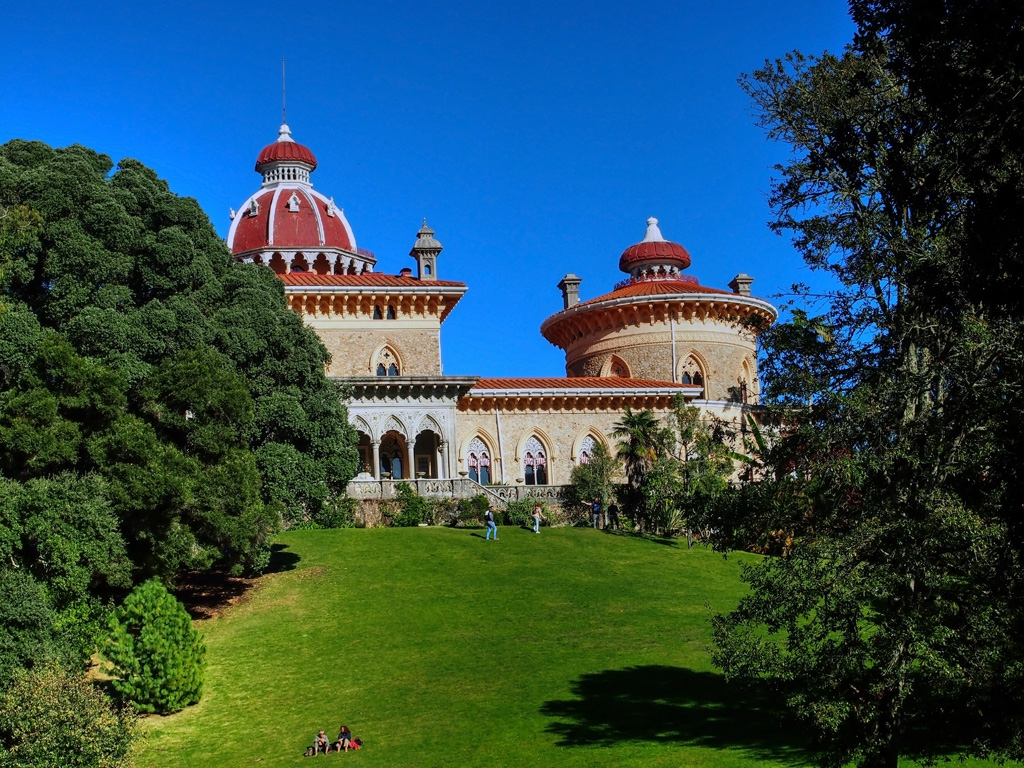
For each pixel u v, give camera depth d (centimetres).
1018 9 1592
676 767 2327
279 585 3788
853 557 2023
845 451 2111
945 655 1956
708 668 3025
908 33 1777
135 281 3575
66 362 3012
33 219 3319
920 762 2303
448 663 3092
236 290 3938
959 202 2022
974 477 2019
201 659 2916
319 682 2966
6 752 2280
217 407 3309
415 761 2420
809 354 2211
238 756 2494
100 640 2766
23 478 2977
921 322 2077
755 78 2309
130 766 2373
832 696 2034
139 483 2953
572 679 2934
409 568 4012
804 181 2266
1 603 2545
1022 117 1694
